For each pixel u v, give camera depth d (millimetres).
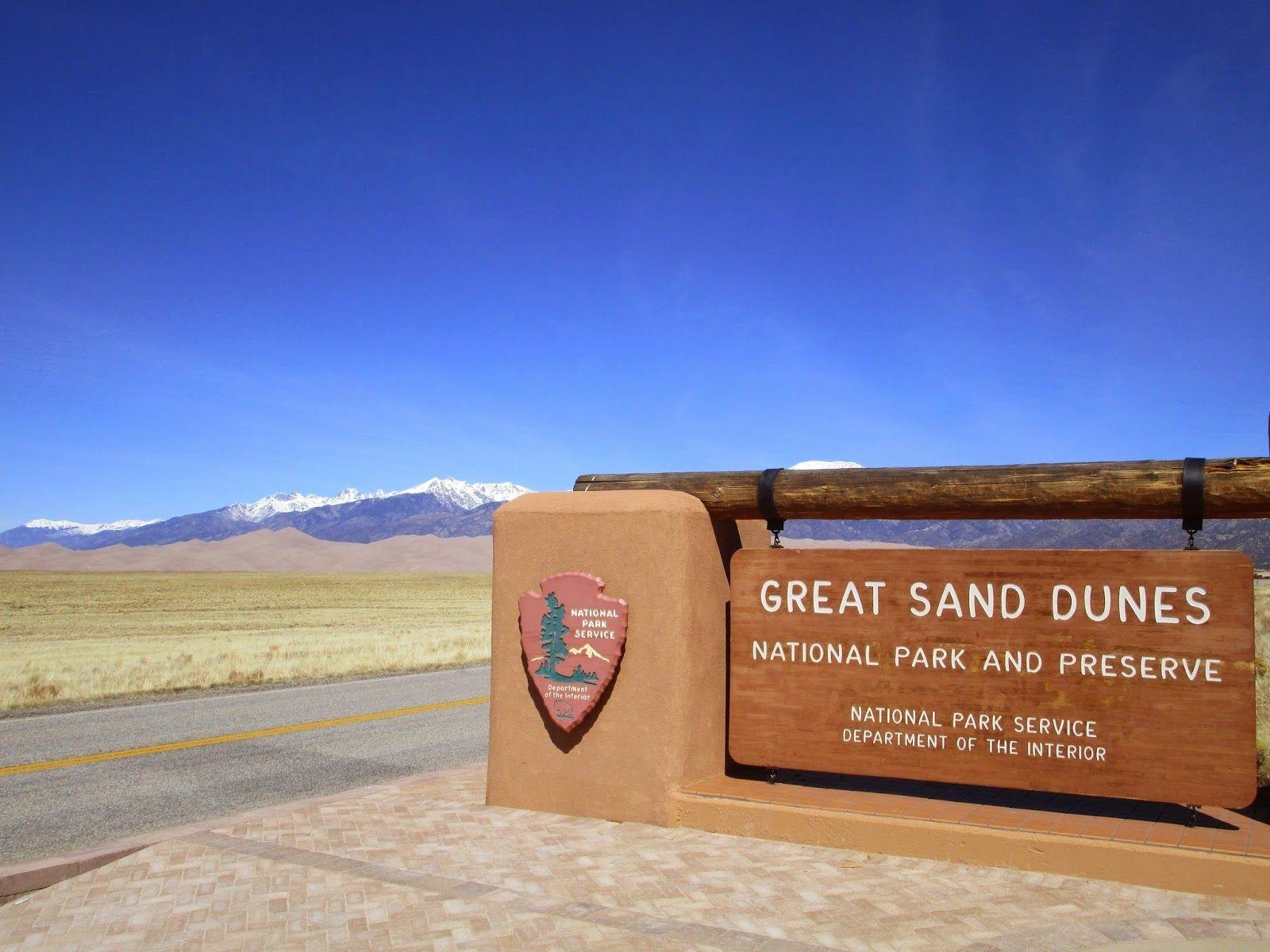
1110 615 5695
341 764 10164
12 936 4875
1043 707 5820
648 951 4426
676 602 6570
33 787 9086
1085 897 4992
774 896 5105
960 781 5996
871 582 6336
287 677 19219
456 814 6926
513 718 7102
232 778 9453
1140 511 5699
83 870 6066
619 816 6648
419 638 30406
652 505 6688
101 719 13586
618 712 6707
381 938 4680
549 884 5375
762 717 6586
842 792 6543
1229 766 5379
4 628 36969
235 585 96000
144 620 42938
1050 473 5867
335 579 127688
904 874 5422
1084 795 6062
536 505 7133
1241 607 5430
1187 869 5074
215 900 5270
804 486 6562
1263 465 5395
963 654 6051
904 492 6277
